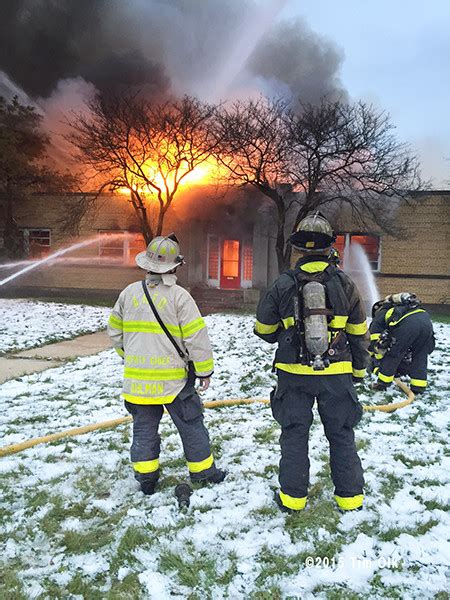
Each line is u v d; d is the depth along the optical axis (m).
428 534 2.72
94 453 3.93
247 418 4.82
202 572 2.41
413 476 3.46
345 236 18.67
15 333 10.22
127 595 2.25
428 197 18.08
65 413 5.06
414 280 18.34
